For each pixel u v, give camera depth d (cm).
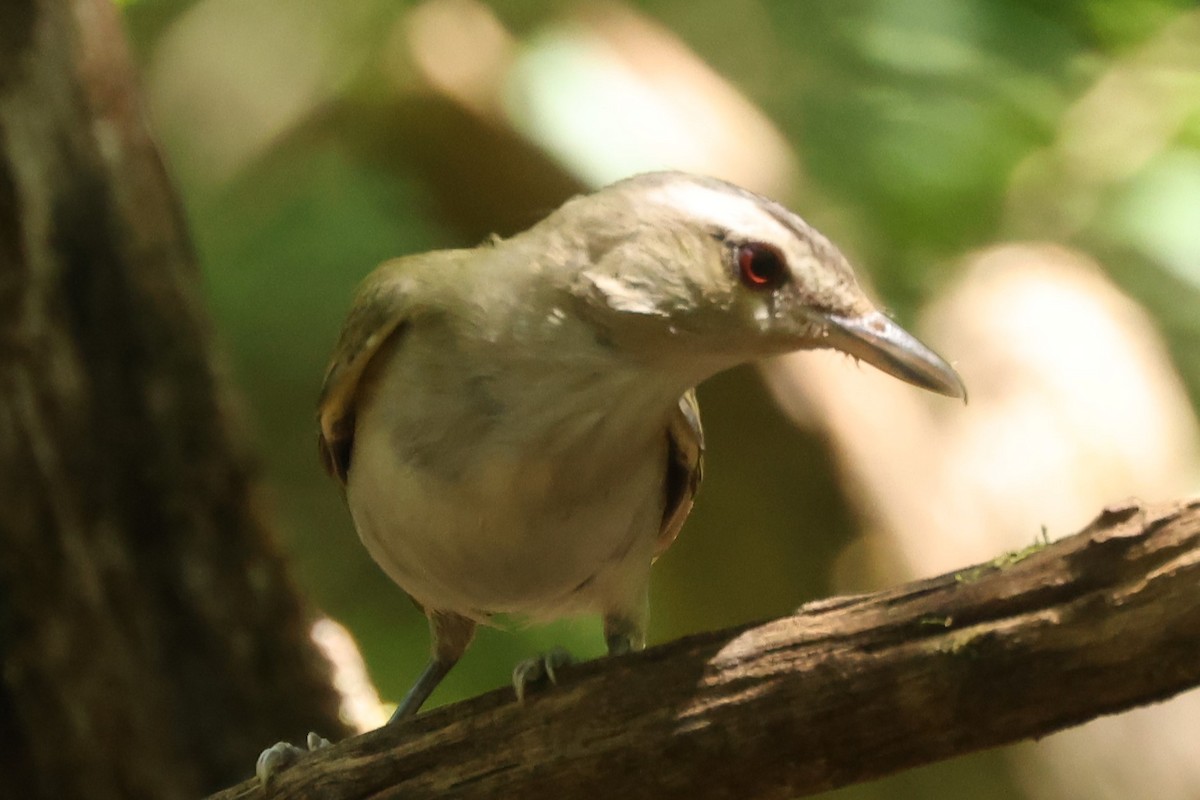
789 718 586
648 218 648
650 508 723
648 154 1244
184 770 1023
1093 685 554
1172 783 1158
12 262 944
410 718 644
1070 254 1377
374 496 704
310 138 1537
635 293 645
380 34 1385
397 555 720
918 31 1441
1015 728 570
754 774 598
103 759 980
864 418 1211
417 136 1367
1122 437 1215
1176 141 1350
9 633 945
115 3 1030
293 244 1839
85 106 992
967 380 1272
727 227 644
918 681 569
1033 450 1212
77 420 978
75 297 991
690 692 598
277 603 1079
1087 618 548
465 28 1345
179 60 1555
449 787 622
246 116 1537
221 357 1073
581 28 1339
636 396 663
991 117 1385
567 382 653
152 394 1023
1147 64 1402
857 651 578
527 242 674
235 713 1049
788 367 1196
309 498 1978
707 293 643
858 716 579
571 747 609
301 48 1467
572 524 682
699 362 664
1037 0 1454
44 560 953
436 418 671
